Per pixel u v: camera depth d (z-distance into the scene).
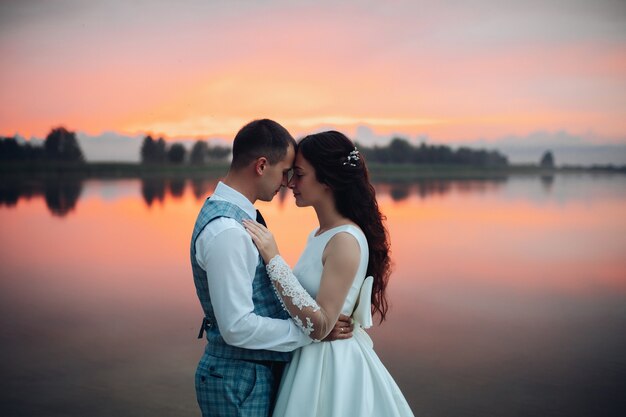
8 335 4.20
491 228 8.16
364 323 1.87
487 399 3.18
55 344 4.04
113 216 8.94
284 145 1.80
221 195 1.78
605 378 3.47
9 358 3.78
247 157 1.76
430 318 4.57
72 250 6.82
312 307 1.70
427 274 5.84
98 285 5.46
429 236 7.61
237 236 1.65
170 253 6.67
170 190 11.55
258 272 1.75
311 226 7.68
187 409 3.11
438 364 3.69
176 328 4.36
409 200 10.59
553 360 3.77
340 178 1.87
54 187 11.96
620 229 8.16
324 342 1.85
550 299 5.06
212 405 1.76
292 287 1.70
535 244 7.18
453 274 5.85
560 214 9.24
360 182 1.90
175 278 5.71
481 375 3.52
